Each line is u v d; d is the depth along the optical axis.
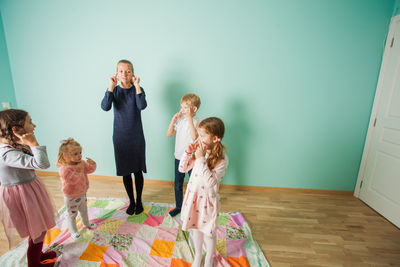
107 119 2.31
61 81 2.25
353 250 1.53
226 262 1.35
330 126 2.15
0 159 1.04
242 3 1.90
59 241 1.49
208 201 1.17
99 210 1.88
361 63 1.98
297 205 2.10
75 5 2.04
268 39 1.97
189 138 1.63
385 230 1.76
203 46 2.02
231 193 2.30
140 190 1.84
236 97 2.12
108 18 2.04
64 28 2.11
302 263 1.41
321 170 2.28
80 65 2.19
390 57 1.88
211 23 1.96
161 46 2.05
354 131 2.15
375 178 2.04
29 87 2.31
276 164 2.29
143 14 2.00
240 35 1.97
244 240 1.57
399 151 1.80
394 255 1.50
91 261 1.33
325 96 2.07
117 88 1.63
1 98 2.21
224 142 2.25
